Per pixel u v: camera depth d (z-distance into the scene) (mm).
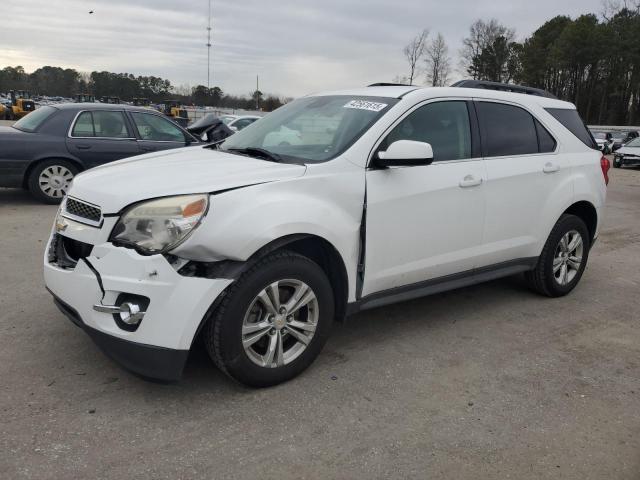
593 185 5164
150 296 2811
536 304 5000
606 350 4086
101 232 2967
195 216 2861
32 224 7238
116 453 2643
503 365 3756
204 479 2498
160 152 4273
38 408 2988
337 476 2559
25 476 2455
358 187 3479
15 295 4641
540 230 4758
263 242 2980
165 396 3160
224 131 7234
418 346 3992
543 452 2811
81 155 8617
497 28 71375
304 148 3744
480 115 4340
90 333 2980
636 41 62844
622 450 2859
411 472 2611
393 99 3939
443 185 3922
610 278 6004
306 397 3221
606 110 72688
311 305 3352
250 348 3133
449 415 3107
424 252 3908
